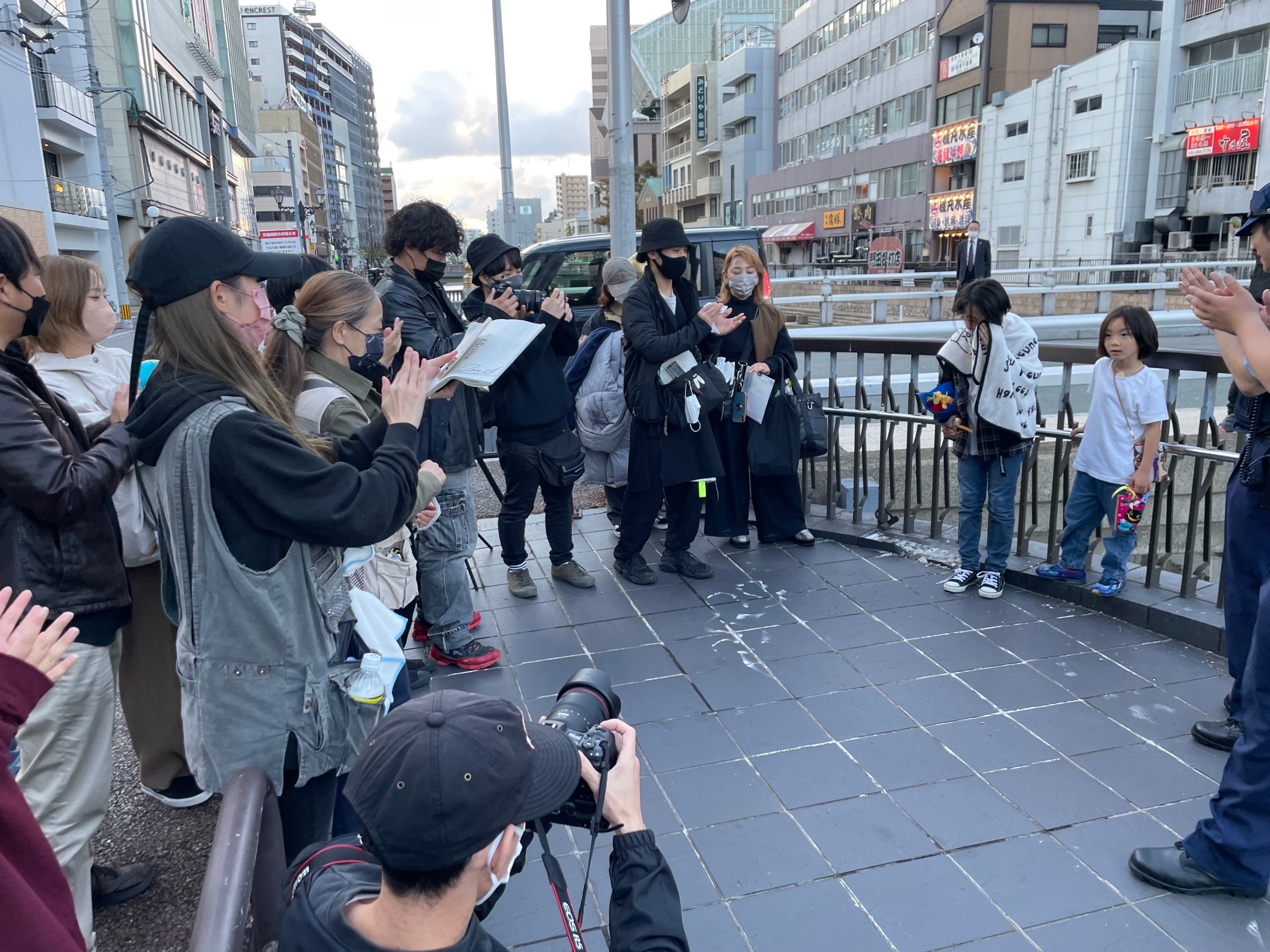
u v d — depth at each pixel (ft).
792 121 191.72
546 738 3.88
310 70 522.88
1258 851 7.34
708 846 8.56
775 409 15.92
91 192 132.05
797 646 12.71
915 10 139.85
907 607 13.92
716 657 12.48
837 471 18.74
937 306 44.73
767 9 270.26
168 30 182.70
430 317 11.56
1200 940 7.26
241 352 5.93
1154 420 12.24
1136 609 12.90
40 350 8.65
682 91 239.50
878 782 9.48
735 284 15.67
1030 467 17.60
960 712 10.80
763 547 17.16
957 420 13.92
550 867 3.74
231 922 3.98
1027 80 125.49
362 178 597.93
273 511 5.61
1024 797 9.14
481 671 12.36
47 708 6.73
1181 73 100.63
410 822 3.09
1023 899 7.77
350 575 6.84
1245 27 91.04
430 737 3.23
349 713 6.24
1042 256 118.42
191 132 204.23
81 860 6.99
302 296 7.80
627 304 14.20
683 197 242.99
